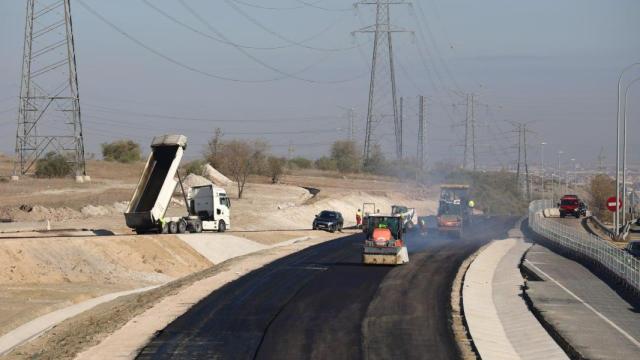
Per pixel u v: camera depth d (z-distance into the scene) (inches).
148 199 5216.5
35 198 7204.7
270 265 4394.7
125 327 2682.1
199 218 5689.0
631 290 3489.2
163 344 2415.1
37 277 3666.3
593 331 2687.0
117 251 4261.8
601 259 4232.3
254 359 2235.5
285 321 2780.5
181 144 5300.2
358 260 4626.0
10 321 2780.5
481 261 4783.5
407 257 4537.4
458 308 3127.5
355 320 2810.0
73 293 3415.4
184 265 4549.7
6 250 3695.9
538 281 3941.9
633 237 6870.1
